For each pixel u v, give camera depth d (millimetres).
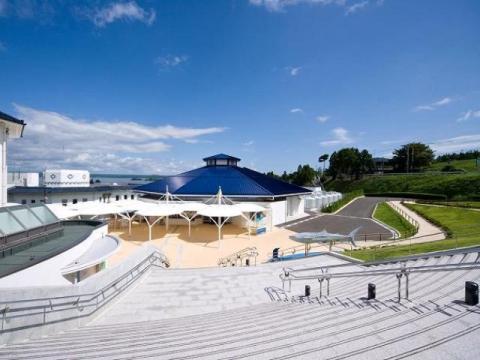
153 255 17531
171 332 8273
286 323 8281
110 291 12195
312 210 57062
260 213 36906
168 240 31125
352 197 75438
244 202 39438
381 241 29766
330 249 24844
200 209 32656
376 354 5340
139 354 6254
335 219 45594
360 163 107938
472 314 6758
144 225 39344
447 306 7500
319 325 7684
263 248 28766
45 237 13875
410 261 15555
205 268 17891
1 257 11086
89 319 10445
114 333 8500
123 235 33219
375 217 46688
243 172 51094
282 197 44656
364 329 6746
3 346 7152
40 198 41375
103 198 52031
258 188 43156
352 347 5770
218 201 36875
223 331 7961
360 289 12555
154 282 15273
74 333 8719
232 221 40719
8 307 7336
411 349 5418
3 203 18281
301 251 27312
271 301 13266
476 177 69000
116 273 12594
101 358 6008
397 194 80688
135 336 7945
